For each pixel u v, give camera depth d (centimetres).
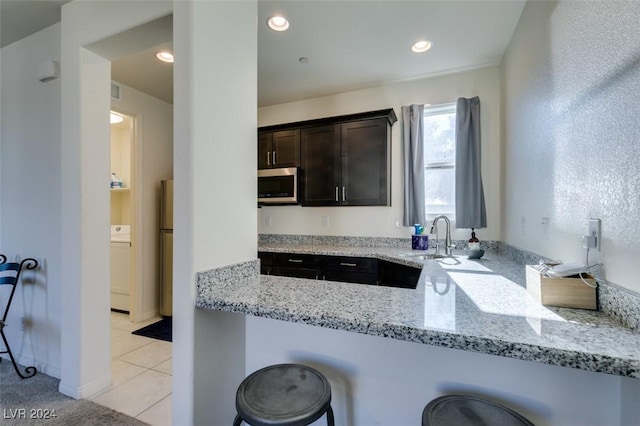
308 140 311
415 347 111
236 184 131
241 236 134
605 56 103
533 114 178
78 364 181
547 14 155
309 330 128
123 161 426
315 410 92
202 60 114
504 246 252
